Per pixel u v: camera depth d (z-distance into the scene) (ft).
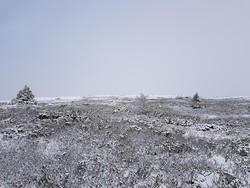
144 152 33.78
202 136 53.72
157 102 124.26
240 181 26.55
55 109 66.03
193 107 113.29
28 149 30.12
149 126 52.54
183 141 41.83
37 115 51.55
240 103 136.77
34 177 23.49
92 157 29.22
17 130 39.42
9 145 32.09
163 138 41.88
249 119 83.97
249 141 49.08
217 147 40.09
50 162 26.66
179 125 66.69
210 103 133.59
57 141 35.12
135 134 41.96
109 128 44.70
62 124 44.39
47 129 40.40
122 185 23.48
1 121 46.14
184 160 31.86
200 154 35.47
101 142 35.58
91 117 53.52
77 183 22.90
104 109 76.95
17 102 94.63
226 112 103.76
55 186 22.17
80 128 42.75
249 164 33.01
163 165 29.43
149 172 27.17
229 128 68.44
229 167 31.12
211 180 26.84
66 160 27.32
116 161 29.14
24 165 25.71
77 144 33.76
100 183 23.63
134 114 73.87
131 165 28.94
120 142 36.55
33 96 100.32
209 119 80.12
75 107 75.05
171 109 99.60
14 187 21.81
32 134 37.32
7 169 24.54
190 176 26.76
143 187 23.72
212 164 30.91
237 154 37.91
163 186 24.54
